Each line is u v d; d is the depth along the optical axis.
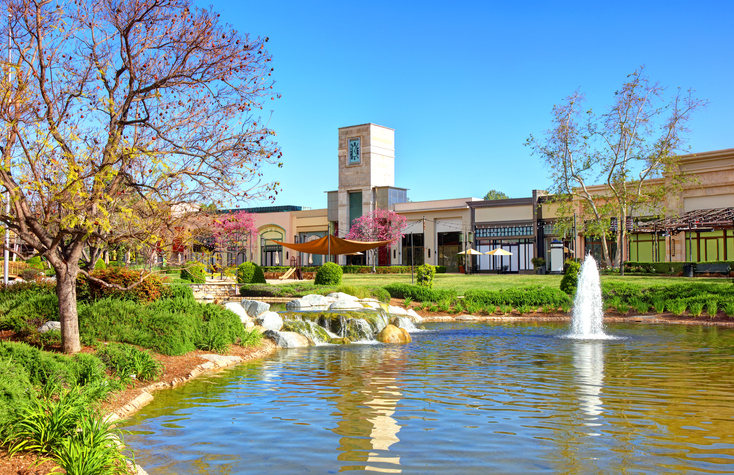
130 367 11.59
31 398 7.89
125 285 17.95
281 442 7.78
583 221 47.25
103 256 28.44
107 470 6.30
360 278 47.69
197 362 13.98
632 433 8.08
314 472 6.65
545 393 10.77
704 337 19.52
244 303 21.95
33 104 11.00
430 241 59.75
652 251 44.66
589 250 48.75
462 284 39.03
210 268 12.84
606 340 19.02
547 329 22.88
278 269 58.59
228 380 12.36
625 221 41.44
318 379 12.44
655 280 34.75
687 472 6.54
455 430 8.28
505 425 8.52
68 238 13.10
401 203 62.41
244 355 15.96
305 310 23.20
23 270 30.47
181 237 12.03
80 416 7.55
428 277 33.62
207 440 7.87
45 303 15.12
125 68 11.80
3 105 10.02
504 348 17.36
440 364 14.43
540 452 7.27
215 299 30.14
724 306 26.08
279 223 71.94
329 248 38.22
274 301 28.22
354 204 66.31
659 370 13.20
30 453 6.72
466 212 57.03
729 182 40.28
